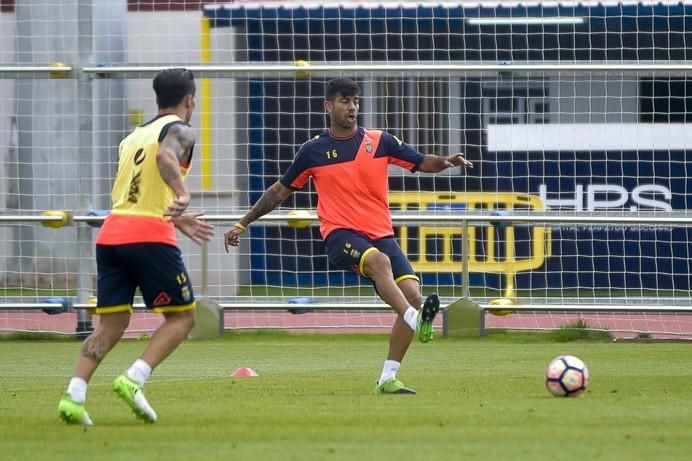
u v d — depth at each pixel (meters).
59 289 51.41
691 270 56.91
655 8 52.28
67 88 53.44
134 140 20.66
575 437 17.86
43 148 52.03
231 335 45.34
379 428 19.05
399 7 54.25
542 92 55.03
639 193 57.56
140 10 52.88
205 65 43.91
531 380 29.53
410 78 51.94
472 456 16.02
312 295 48.12
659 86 56.38
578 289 48.47
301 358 37.88
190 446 17.11
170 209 19.67
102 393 26.69
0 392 27.28
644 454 16.17
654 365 34.12
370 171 26.89
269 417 20.84
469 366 34.38
